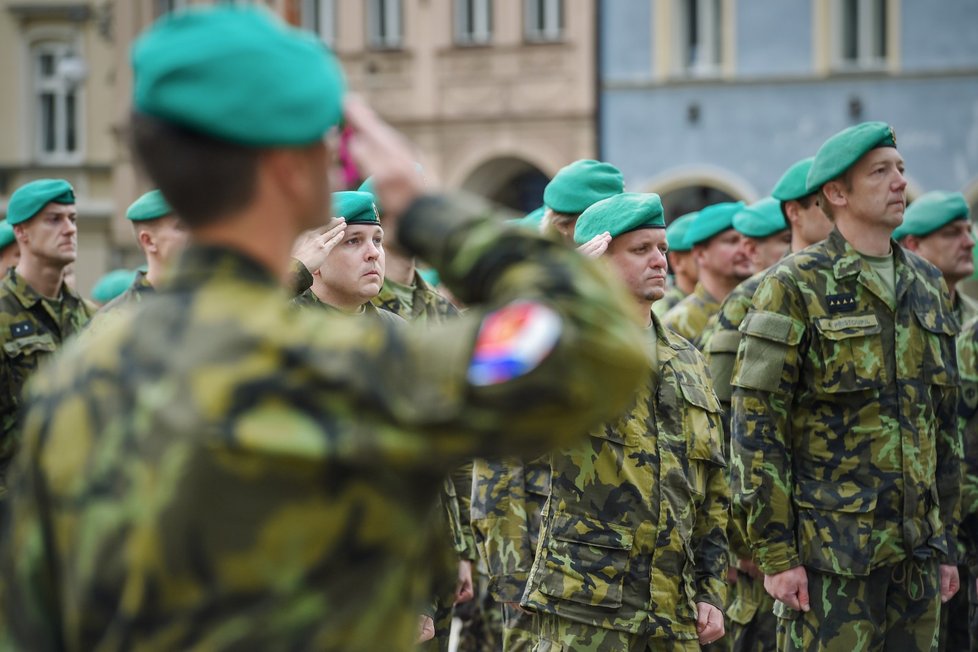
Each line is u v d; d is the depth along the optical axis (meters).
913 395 7.00
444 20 35.16
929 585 7.05
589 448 6.38
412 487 2.63
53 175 38.34
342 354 2.56
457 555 7.61
